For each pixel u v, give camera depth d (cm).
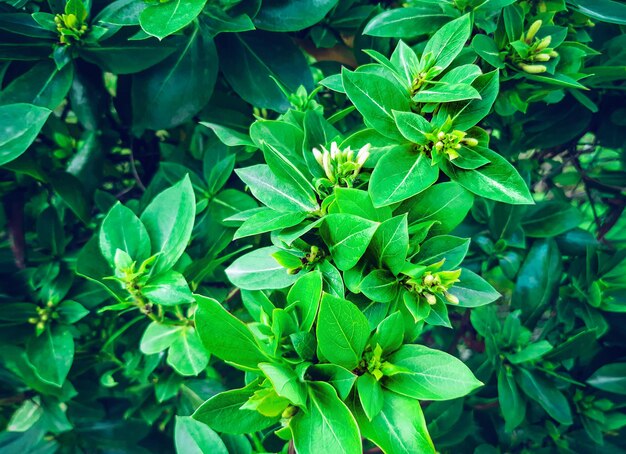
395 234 32
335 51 65
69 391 61
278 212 35
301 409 32
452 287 35
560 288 62
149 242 44
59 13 50
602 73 51
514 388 57
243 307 59
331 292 34
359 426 32
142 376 65
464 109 34
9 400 64
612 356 62
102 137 61
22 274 56
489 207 60
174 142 67
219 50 56
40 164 58
